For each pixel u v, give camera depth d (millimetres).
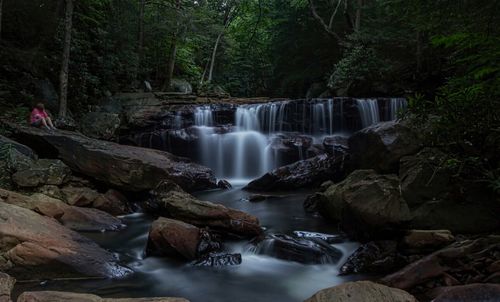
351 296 3996
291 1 23375
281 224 8539
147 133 14953
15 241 5746
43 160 9953
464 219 6086
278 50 26531
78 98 15438
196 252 6594
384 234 6562
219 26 24469
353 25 21359
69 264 5711
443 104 5727
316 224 8500
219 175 14953
